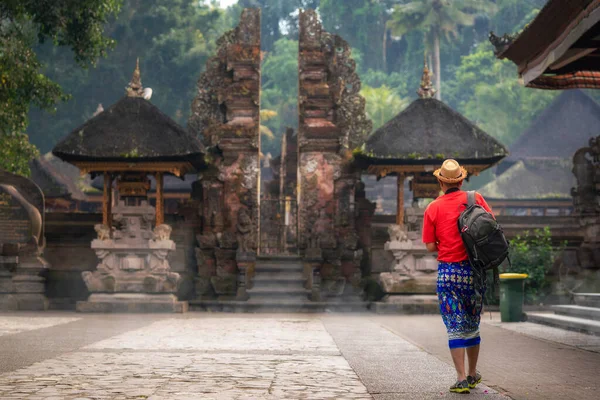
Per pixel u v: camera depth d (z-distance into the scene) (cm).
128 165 2161
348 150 2494
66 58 6394
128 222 2141
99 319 1773
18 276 2197
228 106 2514
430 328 1547
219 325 1602
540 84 1459
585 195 2375
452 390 677
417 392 680
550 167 5719
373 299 2400
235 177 2480
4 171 2284
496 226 679
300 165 2502
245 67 2530
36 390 679
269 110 9012
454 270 692
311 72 2534
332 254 2427
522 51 1377
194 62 6681
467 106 8181
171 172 2203
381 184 6216
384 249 2316
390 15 10644
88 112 6525
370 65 10731
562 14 1157
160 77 6694
